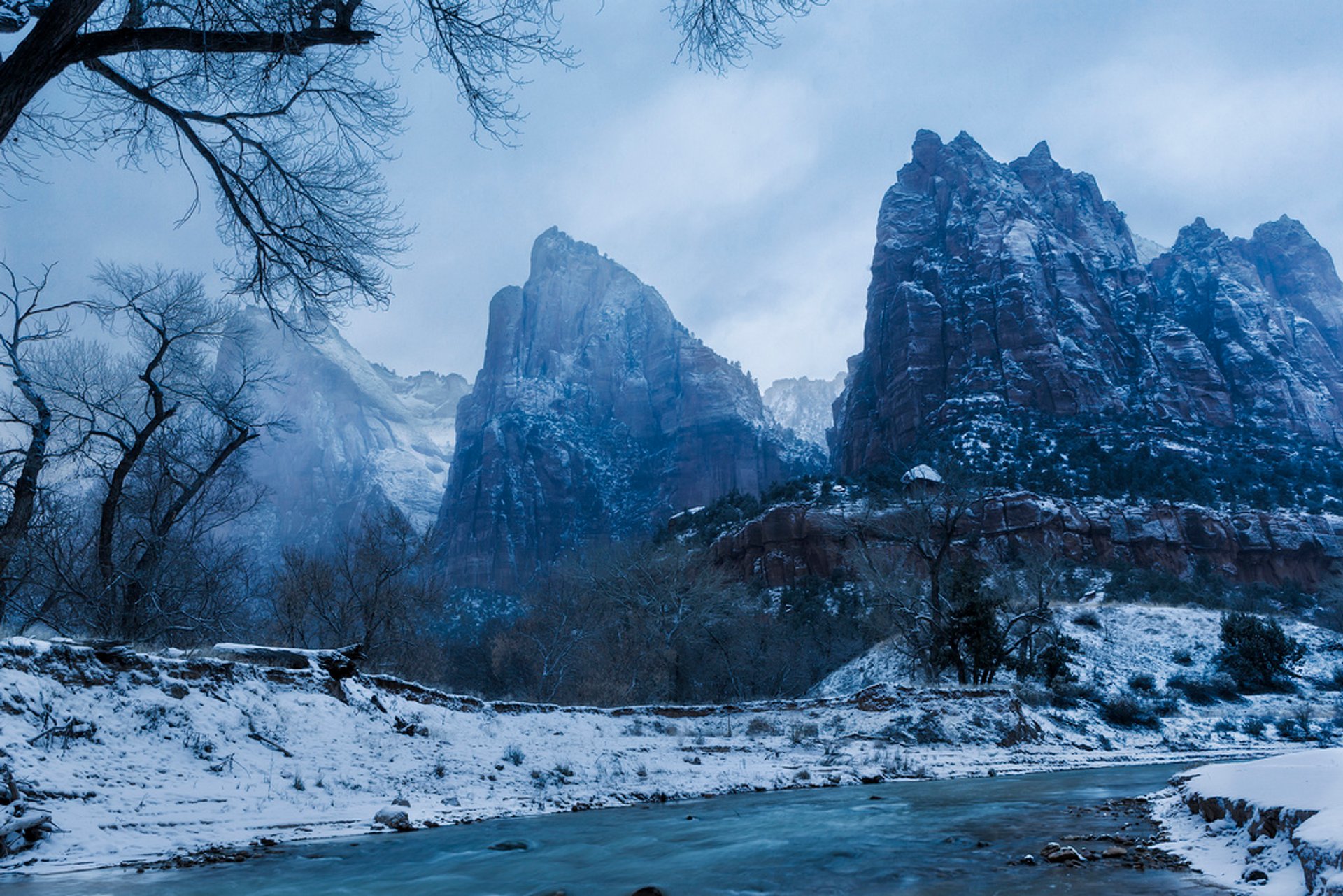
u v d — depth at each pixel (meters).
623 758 16.86
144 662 11.95
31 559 18.03
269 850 7.51
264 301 9.09
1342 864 3.62
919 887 5.10
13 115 5.77
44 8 6.43
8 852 6.68
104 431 20.42
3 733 8.91
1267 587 89.69
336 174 8.67
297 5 6.61
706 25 7.00
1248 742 31.27
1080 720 33.12
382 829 8.77
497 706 20.34
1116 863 5.54
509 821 9.75
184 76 7.93
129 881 5.92
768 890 5.36
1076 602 55.34
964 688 27.00
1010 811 9.43
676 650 44.66
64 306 17.03
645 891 5.32
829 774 15.05
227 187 8.18
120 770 9.48
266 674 14.43
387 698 16.69
